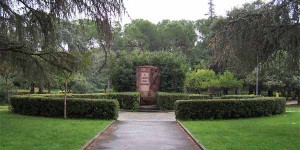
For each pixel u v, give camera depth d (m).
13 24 12.01
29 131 13.64
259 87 46.59
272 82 38.22
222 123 17.30
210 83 45.12
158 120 20.81
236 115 19.92
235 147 10.53
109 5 11.58
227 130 14.57
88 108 19.62
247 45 13.22
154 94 32.00
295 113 23.05
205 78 45.56
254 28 12.97
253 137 12.58
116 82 35.12
